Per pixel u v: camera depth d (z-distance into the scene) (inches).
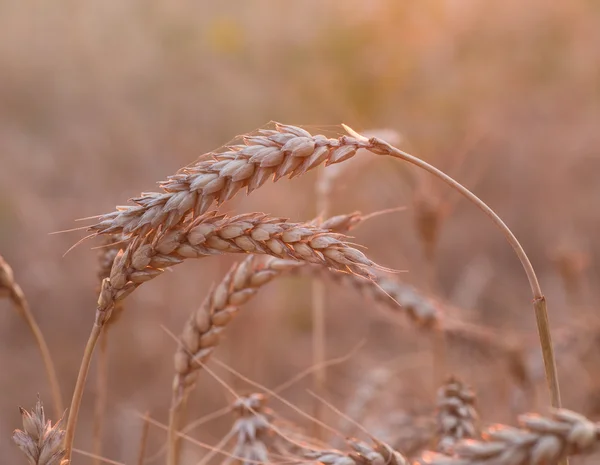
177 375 80.4
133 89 332.2
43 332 226.1
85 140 291.3
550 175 301.9
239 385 165.2
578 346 147.5
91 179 273.0
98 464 93.0
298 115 322.0
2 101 318.7
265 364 199.6
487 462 48.1
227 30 342.0
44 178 271.4
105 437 183.5
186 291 212.5
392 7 336.8
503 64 348.2
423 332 124.2
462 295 222.2
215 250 61.9
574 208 293.6
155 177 280.8
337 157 60.5
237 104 323.0
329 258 61.1
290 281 244.7
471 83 330.0
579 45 357.1
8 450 179.5
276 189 221.5
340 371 210.7
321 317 128.1
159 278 212.2
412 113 313.1
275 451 88.1
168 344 205.8
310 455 72.8
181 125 316.2
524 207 298.8
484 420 147.1
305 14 349.4
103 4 359.6
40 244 232.7
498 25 354.9
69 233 243.0
